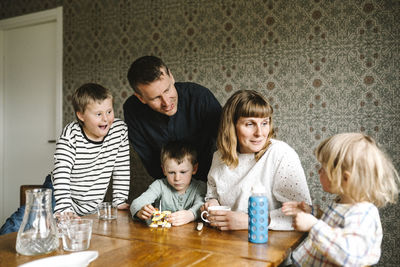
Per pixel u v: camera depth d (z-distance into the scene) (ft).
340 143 3.56
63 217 4.47
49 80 10.07
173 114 5.84
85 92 5.44
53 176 5.74
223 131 4.85
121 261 3.12
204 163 6.26
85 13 9.20
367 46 6.43
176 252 3.37
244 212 4.55
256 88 7.31
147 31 8.42
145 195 5.27
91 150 5.79
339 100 6.65
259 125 4.61
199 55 7.84
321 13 6.76
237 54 7.47
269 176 4.66
